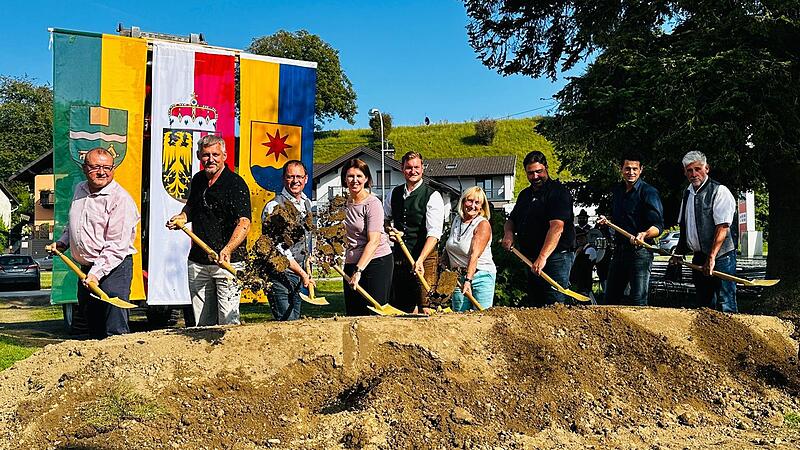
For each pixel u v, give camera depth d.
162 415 4.14
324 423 4.25
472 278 6.21
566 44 16.88
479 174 55.06
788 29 11.85
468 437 4.21
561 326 5.57
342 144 76.62
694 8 12.56
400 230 6.55
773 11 11.77
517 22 16.84
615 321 5.78
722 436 4.70
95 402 4.23
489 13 17.05
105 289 5.32
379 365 4.77
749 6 11.95
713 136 11.36
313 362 4.69
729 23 11.97
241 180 5.47
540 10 16.48
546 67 17.55
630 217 6.81
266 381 4.54
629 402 5.04
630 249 6.74
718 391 5.39
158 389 4.36
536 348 5.23
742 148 11.87
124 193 5.42
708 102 11.72
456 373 4.80
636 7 13.64
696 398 5.26
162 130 9.47
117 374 4.44
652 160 12.48
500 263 9.95
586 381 5.08
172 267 9.47
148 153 9.88
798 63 11.78
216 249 5.44
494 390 4.74
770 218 11.98
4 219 62.03
